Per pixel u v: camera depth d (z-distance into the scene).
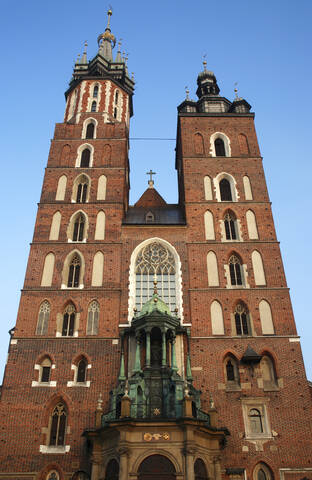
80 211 46.41
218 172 50.12
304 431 34.44
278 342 38.53
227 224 46.53
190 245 44.25
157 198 57.34
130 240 44.56
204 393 35.91
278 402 35.72
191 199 47.69
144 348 35.88
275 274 42.53
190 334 38.75
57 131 53.59
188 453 28.14
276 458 33.41
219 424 34.62
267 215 46.62
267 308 40.50
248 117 55.44
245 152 52.28
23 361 37.19
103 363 37.09
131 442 28.83
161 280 42.59
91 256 43.25
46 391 35.88
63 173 49.47
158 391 32.38
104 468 29.91
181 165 57.59
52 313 39.75
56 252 43.44
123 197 48.34
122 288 41.34
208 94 61.84
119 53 68.88
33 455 33.19
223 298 40.94
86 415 34.75
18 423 34.44
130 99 63.56
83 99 57.09
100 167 50.06
